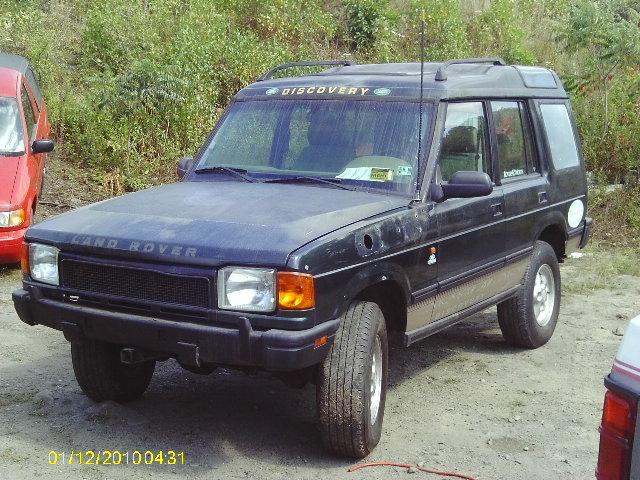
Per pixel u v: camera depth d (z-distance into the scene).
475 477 4.61
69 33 14.71
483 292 6.02
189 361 4.30
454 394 5.89
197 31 13.81
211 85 13.13
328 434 4.57
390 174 5.25
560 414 5.57
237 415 5.35
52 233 4.66
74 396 5.52
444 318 5.59
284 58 14.16
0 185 8.46
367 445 4.65
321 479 4.48
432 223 5.19
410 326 5.16
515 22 17.45
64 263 4.59
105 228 4.55
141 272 4.36
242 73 13.55
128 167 11.90
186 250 4.24
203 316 4.23
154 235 4.38
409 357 6.71
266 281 4.13
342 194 5.08
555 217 6.92
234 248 4.19
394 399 5.76
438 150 5.38
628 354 2.67
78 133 12.27
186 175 5.71
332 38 15.82
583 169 7.56
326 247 4.27
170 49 13.26
